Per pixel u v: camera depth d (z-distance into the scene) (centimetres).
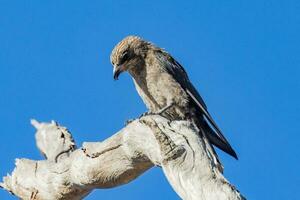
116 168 1292
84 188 1375
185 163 1124
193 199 1098
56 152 1452
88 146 1320
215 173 1109
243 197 1073
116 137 1280
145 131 1223
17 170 1452
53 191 1404
